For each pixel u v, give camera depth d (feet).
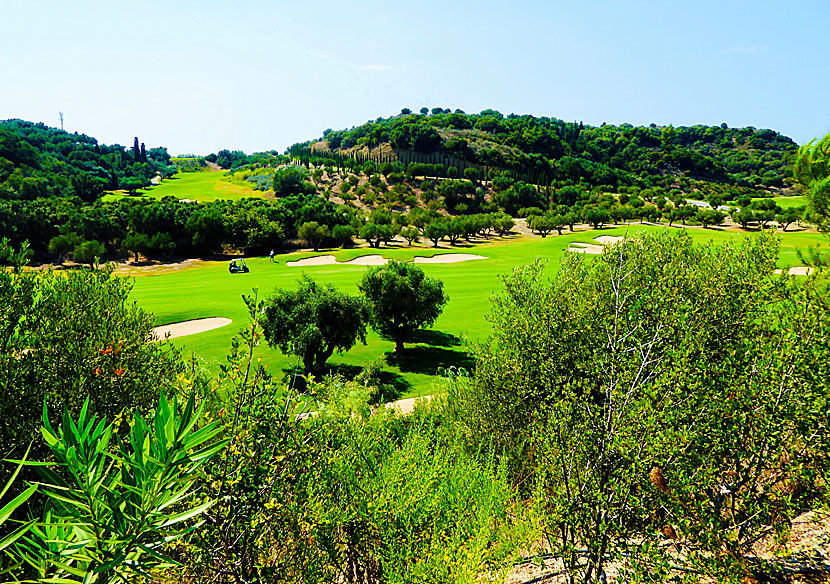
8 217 245.24
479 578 18.92
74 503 9.09
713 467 19.45
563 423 19.97
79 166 496.64
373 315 108.58
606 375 21.42
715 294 31.37
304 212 320.70
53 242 243.19
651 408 18.30
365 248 300.20
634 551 17.97
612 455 18.65
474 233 348.79
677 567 18.80
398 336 110.63
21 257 32.40
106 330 32.30
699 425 19.03
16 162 412.77
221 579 16.21
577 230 380.99
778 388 20.49
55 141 618.44
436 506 21.80
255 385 17.21
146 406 31.63
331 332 95.91
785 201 441.27
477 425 37.32
